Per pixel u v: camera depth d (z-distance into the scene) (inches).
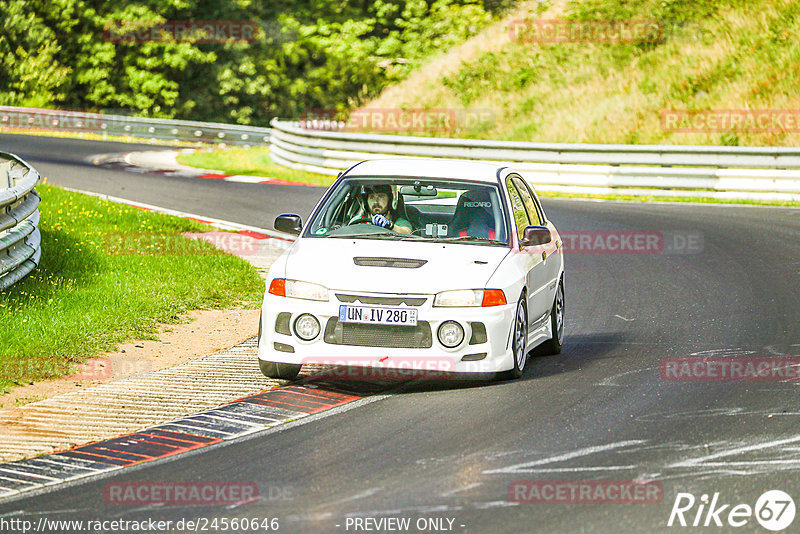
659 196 3277.6
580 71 4485.7
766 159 3179.1
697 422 1027.9
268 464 915.4
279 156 4106.8
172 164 4065.0
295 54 7367.1
